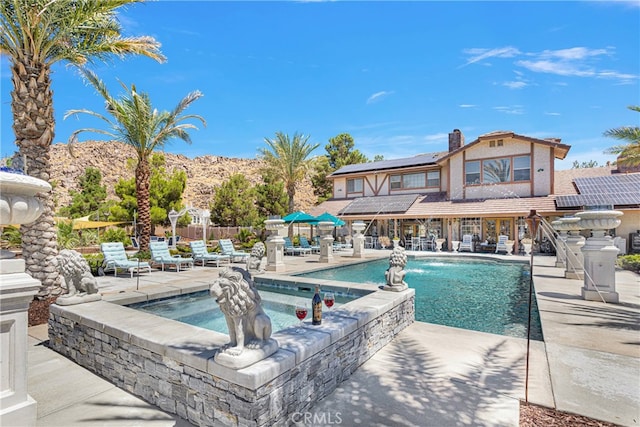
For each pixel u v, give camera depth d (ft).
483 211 67.00
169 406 12.06
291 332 13.33
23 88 25.25
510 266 49.67
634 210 55.11
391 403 12.09
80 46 28.43
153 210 90.12
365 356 15.90
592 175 76.18
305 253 66.69
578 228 34.47
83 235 73.36
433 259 58.75
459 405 11.83
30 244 26.03
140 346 13.15
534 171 68.33
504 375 14.17
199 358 10.96
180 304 25.26
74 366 16.16
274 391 10.28
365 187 95.45
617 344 17.02
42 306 24.67
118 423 11.25
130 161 91.71
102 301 19.94
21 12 23.93
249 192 112.88
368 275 42.98
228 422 10.16
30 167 25.63
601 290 25.86
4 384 9.62
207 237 102.37
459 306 28.37
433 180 84.48
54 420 11.42
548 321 20.74
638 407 11.44
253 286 11.02
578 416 10.93
